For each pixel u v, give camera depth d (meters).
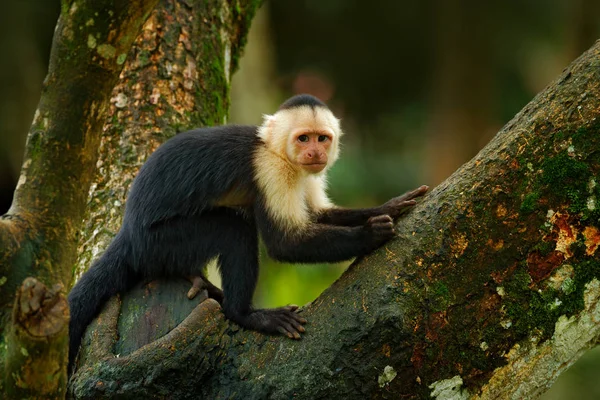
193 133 10.41
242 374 7.70
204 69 12.31
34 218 7.25
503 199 7.38
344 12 38.03
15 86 29.53
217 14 12.63
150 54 12.00
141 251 9.62
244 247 9.70
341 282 7.88
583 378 18.25
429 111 38.62
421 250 7.49
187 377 7.76
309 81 36.25
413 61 40.03
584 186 7.24
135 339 8.44
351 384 7.30
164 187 9.86
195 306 8.82
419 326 7.25
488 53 35.09
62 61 7.38
